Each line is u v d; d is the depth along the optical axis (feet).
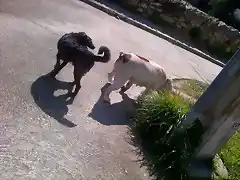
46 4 29.71
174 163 18.71
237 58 16.56
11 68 21.06
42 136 17.61
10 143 16.53
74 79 21.22
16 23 25.38
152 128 20.33
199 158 18.79
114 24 32.71
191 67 33.17
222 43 39.68
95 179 16.63
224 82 17.11
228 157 20.85
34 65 22.12
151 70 21.68
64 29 27.63
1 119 17.56
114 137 19.51
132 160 18.56
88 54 19.93
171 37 36.96
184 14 37.91
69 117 19.45
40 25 26.58
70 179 16.08
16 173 15.28
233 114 17.25
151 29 35.29
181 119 19.44
